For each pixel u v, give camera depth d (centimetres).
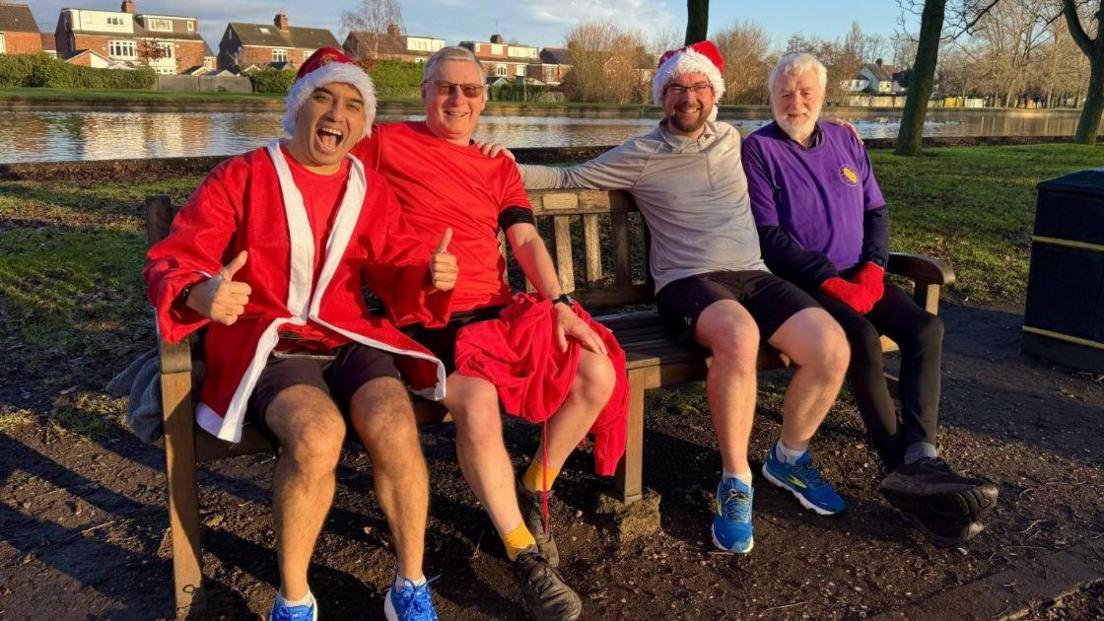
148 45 7612
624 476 278
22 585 242
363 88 236
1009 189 976
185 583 224
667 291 309
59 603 235
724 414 268
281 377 217
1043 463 338
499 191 288
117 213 679
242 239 231
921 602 246
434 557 260
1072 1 1959
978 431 367
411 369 242
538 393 243
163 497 294
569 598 227
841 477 321
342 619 231
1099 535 284
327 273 235
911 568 263
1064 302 443
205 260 219
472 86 277
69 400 362
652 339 306
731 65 5084
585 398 249
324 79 229
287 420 203
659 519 281
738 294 302
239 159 234
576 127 2481
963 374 437
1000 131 2866
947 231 730
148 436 226
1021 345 469
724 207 319
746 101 5100
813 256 316
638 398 272
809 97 332
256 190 231
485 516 284
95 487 299
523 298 260
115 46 8244
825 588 252
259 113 2869
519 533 233
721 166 322
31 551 259
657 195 323
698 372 286
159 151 1358
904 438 285
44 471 308
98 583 244
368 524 278
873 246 341
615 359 260
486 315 275
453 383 236
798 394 284
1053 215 439
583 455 328
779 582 254
